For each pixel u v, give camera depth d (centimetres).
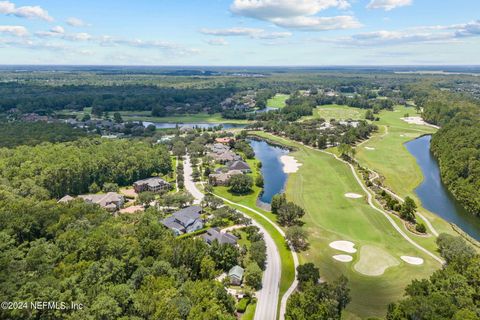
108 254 8600
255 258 10075
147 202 14475
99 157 17038
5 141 19850
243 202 15238
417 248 11256
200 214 13588
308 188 16862
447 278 8050
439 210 14500
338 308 8106
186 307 7138
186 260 9219
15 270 7781
